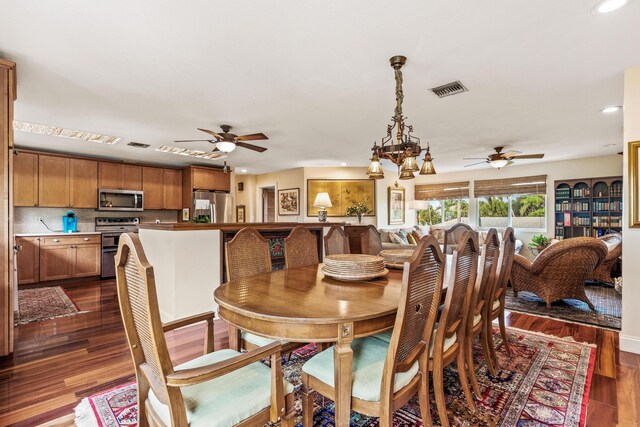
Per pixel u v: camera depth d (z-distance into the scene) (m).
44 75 2.60
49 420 1.72
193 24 1.92
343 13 1.82
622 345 2.65
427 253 1.33
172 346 2.71
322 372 1.40
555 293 3.82
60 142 4.86
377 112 3.55
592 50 2.24
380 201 7.71
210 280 3.39
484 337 2.21
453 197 8.30
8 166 2.39
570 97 3.12
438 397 1.56
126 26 1.94
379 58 2.34
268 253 2.48
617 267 5.31
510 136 4.64
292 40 2.10
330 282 1.92
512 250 2.56
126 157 6.06
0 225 2.38
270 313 1.32
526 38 2.08
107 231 5.96
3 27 1.93
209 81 2.73
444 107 3.39
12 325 2.52
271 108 3.42
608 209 6.02
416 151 2.46
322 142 4.97
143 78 2.67
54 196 5.26
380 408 1.25
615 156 6.11
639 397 1.94
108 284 5.18
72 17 1.84
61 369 2.30
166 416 1.10
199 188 6.68
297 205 7.57
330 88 2.89
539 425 1.67
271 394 1.21
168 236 3.24
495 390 2.02
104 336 2.94
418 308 1.34
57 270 5.12
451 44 2.15
